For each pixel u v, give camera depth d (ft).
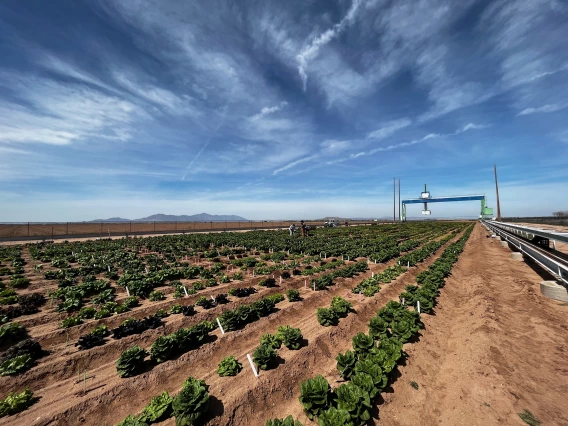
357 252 99.04
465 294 58.85
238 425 23.75
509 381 28.17
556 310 43.16
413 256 88.53
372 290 55.36
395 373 29.86
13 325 35.04
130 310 45.39
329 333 37.99
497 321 40.57
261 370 29.66
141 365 30.04
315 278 66.49
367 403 22.65
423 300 45.70
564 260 53.88
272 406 26.20
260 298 53.01
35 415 23.20
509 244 114.42
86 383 27.94
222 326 38.75
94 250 101.86
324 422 21.03
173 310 45.03
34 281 57.93
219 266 74.54
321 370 31.86
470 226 296.30
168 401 23.93
